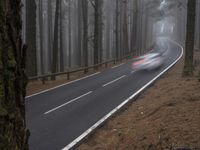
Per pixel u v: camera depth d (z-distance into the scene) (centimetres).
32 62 2328
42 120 1220
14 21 237
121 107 1405
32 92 1875
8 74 225
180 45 7325
